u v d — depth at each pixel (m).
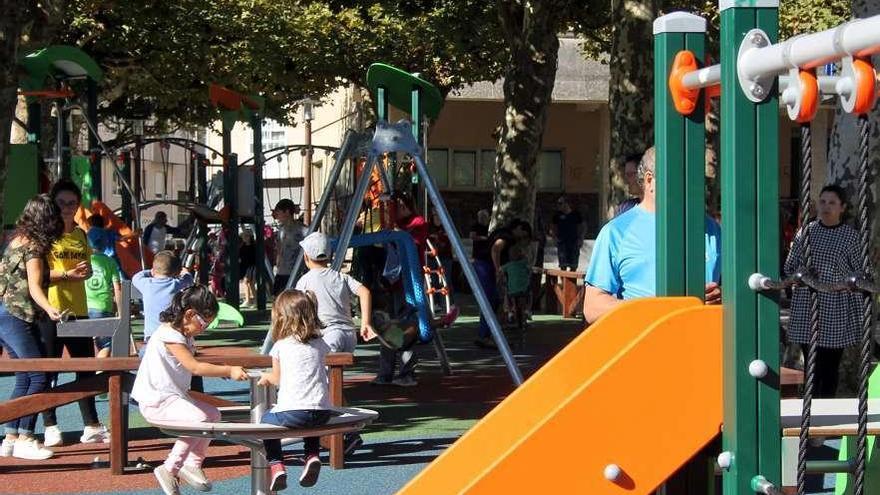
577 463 4.95
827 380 10.70
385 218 17.53
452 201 47.88
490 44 34.09
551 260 39.50
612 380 4.98
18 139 28.94
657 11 18.92
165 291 12.61
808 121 4.58
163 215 30.05
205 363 8.95
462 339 23.00
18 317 10.78
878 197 12.53
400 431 12.55
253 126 30.88
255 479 8.57
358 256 17.17
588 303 7.26
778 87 4.79
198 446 9.22
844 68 4.32
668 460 4.98
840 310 10.41
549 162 48.69
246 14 34.84
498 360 19.17
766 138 4.79
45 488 9.88
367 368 18.16
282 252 26.75
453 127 47.78
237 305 29.42
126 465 10.53
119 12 30.81
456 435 12.26
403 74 18.33
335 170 14.12
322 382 8.41
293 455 11.29
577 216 37.94
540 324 25.88
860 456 4.56
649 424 4.97
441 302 25.00
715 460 5.42
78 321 11.24
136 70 35.44
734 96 4.79
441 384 16.25
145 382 9.12
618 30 19.03
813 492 9.38
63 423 13.39
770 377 4.84
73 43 31.64
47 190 22.16
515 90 27.64
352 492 9.70
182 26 33.34
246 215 30.12
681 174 5.64
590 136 48.69
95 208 22.06
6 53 13.75
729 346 4.86
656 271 5.79
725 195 4.87
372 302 16.31
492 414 5.82
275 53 35.66
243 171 30.00
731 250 4.82
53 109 29.33
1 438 12.32
